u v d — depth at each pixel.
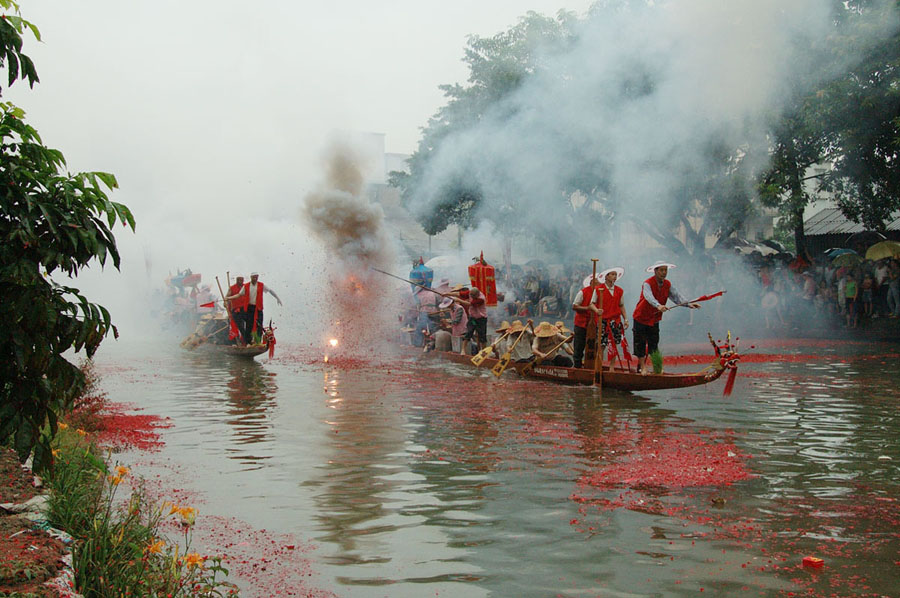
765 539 5.52
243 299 18.59
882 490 6.71
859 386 12.91
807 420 9.92
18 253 4.55
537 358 13.98
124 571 4.38
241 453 8.27
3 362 4.74
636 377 12.27
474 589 4.71
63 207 4.70
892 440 8.71
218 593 4.62
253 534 5.72
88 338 4.79
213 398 12.12
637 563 5.08
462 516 6.08
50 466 4.96
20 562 4.22
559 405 11.17
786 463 7.66
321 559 5.22
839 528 5.75
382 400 11.76
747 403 11.27
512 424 9.76
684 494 6.62
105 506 5.68
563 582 4.80
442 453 8.19
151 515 5.92
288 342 22.59
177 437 9.10
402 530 5.77
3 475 6.28
